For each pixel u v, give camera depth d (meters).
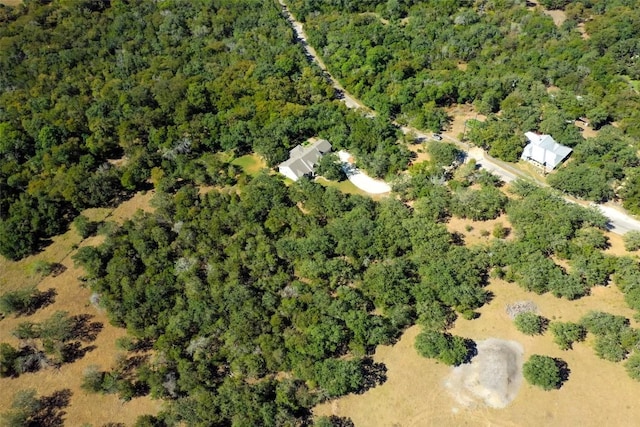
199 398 88.94
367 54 176.75
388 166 136.50
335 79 178.88
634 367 92.00
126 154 145.00
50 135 141.00
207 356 96.56
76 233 126.06
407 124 154.88
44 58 176.00
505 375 93.00
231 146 144.25
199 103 154.62
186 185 135.25
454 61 182.00
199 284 105.62
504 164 140.25
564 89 160.88
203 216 120.88
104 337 103.94
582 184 124.69
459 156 143.25
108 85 163.25
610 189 123.75
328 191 125.19
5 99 158.75
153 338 102.19
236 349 95.88
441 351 94.19
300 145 145.75
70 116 149.38
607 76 161.25
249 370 93.81
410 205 128.00
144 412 92.38
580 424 87.69
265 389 90.94
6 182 132.25
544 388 91.31
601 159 133.12
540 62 172.38
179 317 100.12
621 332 96.19
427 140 149.38
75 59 177.62
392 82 165.12
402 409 91.19
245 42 188.38
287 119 145.25
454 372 95.44
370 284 104.62
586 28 193.12
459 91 161.00
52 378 97.75
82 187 129.62
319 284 106.50
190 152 144.62
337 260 107.75
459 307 102.69
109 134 148.12
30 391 93.75
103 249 115.19
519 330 100.62
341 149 144.75
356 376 90.50
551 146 138.75
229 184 136.62
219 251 113.25
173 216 122.88
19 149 140.88
